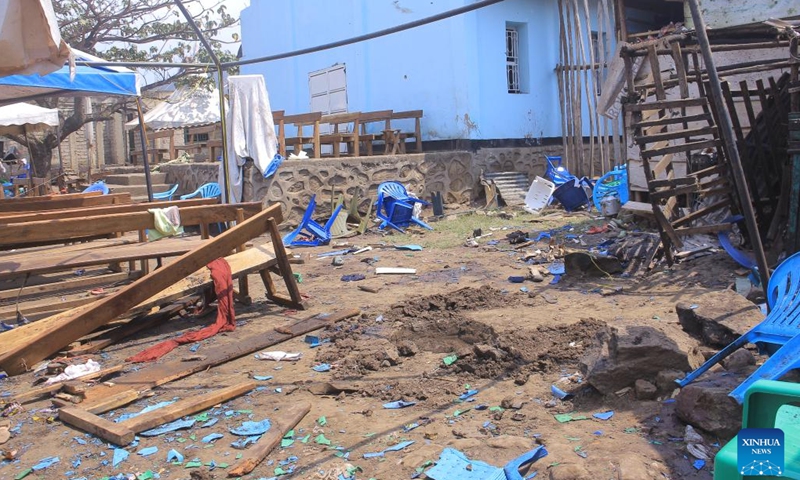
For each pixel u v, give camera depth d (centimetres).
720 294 568
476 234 1197
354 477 373
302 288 881
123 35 2081
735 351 472
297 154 1567
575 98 1586
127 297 617
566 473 350
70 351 621
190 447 423
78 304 751
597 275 822
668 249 803
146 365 586
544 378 504
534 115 1697
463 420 442
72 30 1934
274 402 491
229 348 613
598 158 1705
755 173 833
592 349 493
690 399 399
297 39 2042
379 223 1408
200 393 515
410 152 1702
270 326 695
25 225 660
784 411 289
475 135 1583
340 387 503
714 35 965
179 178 1842
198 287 718
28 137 2016
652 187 778
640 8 1803
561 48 1622
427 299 742
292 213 1427
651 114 1081
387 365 556
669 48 877
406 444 409
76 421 461
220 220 798
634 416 425
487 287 775
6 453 423
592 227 1152
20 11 554
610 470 359
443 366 548
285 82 2116
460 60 1553
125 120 2722
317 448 412
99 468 403
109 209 844
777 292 480
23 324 696
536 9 1673
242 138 1397
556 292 772
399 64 1714
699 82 822
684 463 363
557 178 1470
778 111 812
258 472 386
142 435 443
